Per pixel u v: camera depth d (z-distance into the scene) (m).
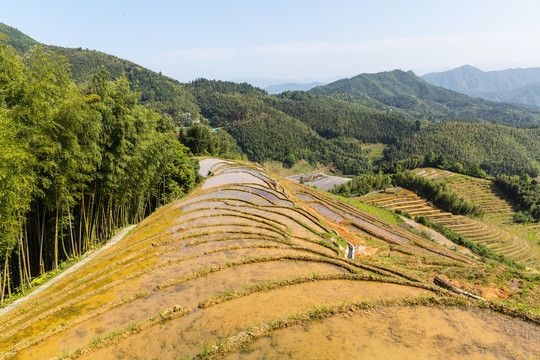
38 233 21.77
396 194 101.75
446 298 14.72
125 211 34.69
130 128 27.02
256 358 10.80
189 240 24.39
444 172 134.75
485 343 11.73
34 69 19.27
